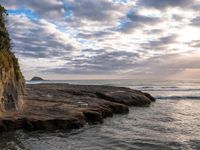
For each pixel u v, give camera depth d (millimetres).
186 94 69562
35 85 59406
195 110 39938
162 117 32688
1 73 22031
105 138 20609
